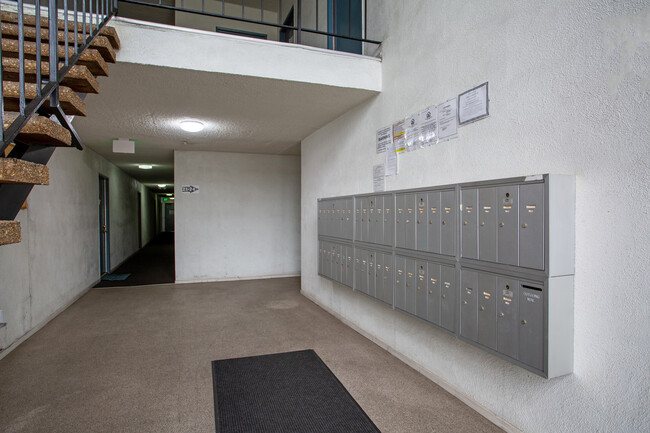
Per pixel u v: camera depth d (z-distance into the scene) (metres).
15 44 1.96
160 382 2.65
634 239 1.47
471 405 2.30
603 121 1.57
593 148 1.61
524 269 1.74
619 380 1.52
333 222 3.93
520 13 1.94
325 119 4.31
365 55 3.58
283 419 2.18
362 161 3.65
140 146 6.06
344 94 3.38
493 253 1.91
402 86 2.98
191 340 3.54
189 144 5.87
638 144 1.45
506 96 2.03
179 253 6.52
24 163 1.29
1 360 3.05
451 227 2.20
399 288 2.73
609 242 1.55
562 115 1.73
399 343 3.09
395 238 2.76
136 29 2.65
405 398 2.42
